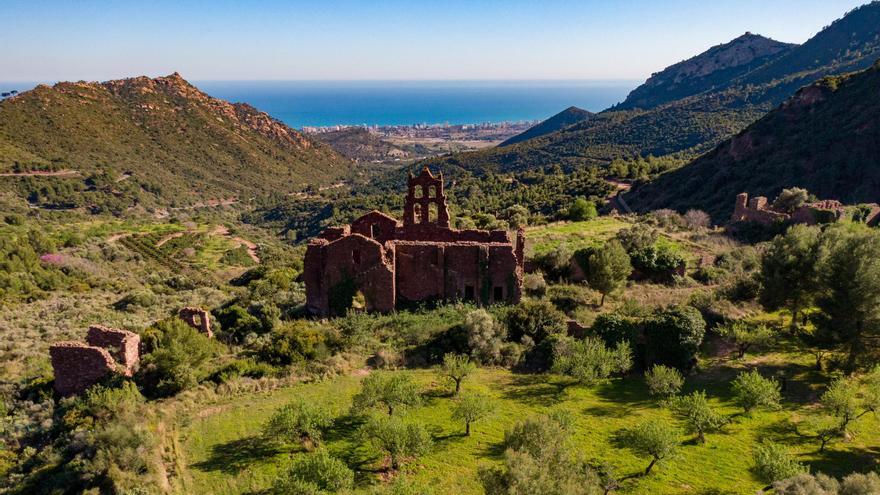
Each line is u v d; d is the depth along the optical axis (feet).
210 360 123.85
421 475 79.10
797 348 122.52
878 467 80.53
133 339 118.11
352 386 108.88
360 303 146.61
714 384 110.83
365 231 171.83
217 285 283.38
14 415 102.99
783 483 66.13
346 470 73.97
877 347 108.37
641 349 120.98
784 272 127.34
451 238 170.09
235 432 91.61
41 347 147.95
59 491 76.74
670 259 171.42
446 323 133.90
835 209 222.69
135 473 78.59
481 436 90.27
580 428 93.76
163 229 449.89
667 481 78.43
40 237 311.88
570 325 130.62
